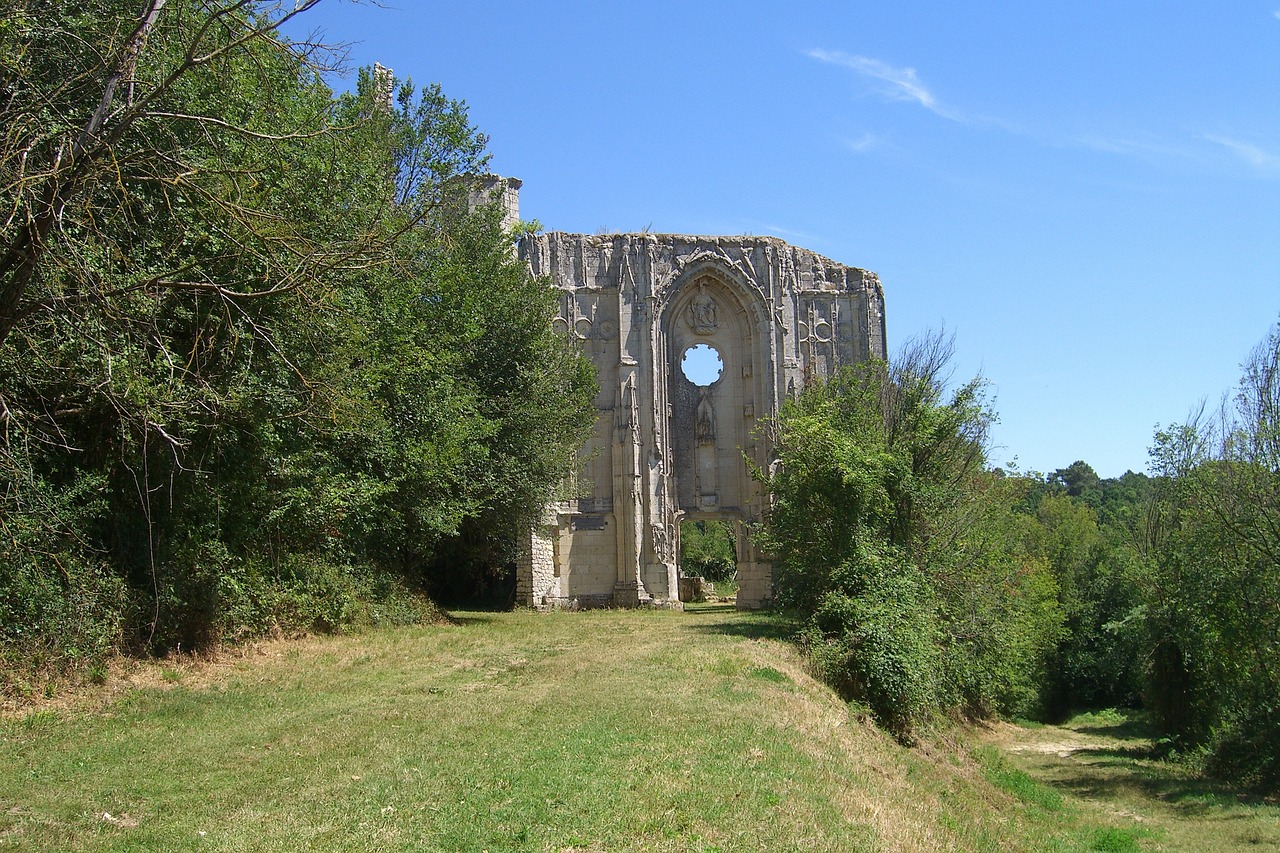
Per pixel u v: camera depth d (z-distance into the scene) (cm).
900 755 2417
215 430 2075
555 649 2834
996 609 3753
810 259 6397
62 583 1794
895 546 3319
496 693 2022
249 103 1850
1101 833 2433
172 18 1555
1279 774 3297
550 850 1066
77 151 1260
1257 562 3444
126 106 1318
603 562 5816
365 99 3162
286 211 2053
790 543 3431
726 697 2036
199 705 1772
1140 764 3791
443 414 3256
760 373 6138
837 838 1277
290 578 2686
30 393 1752
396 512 3058
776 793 1390
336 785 1270
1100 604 6262
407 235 2897
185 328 1994
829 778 1602
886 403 3678
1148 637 4300
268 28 1294
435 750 1471
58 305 1400
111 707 1698
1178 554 3772
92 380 1634
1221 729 3809
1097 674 6266
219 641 2275
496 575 5859
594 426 5828
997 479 4066
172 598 2069
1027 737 4619
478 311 3956
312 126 2175
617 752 1497
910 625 2938
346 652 2536
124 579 1969
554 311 4662
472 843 1067
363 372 2672
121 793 1230
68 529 1803
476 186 4025
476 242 4222
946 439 3572
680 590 6619
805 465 3322
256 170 1476
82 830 1088
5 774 1293
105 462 1942
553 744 1526
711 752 1548
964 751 3059
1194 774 3541
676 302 6166
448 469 3228
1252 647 3503
